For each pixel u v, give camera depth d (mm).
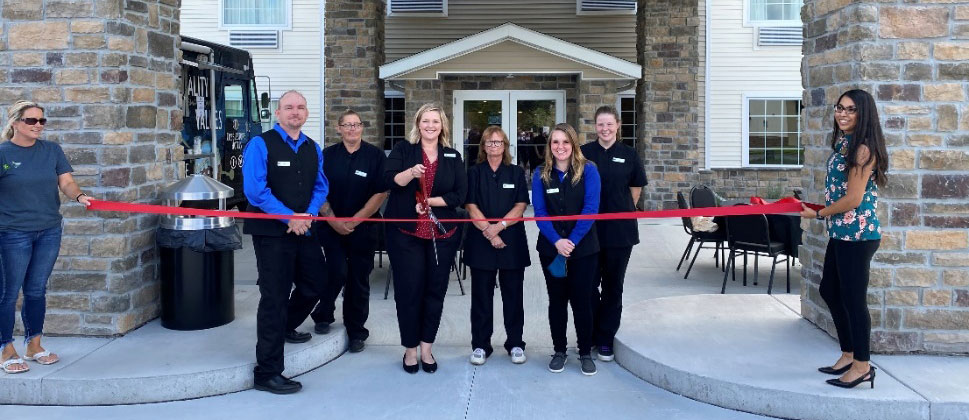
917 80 4312
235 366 4176
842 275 3730
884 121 4328
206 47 9648
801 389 3770
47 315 4730
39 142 4055
